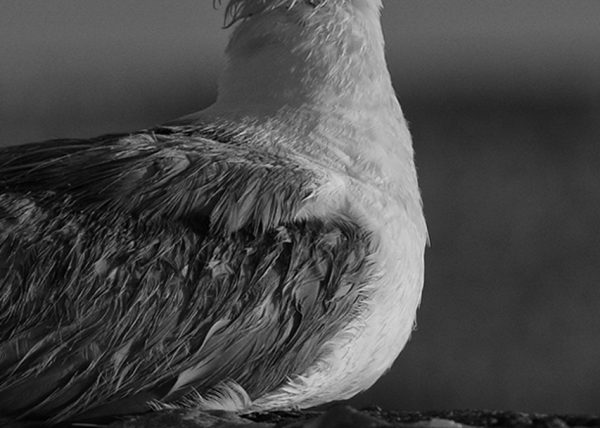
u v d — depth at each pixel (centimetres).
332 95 1344
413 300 1324
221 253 1176
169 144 1256
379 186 1309
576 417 1059
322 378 1217
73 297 1135
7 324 1125
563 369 3300
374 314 1242
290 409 1230
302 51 1362
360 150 1319
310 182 1233
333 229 1231
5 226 1158
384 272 1252
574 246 5078
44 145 1265
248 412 1202
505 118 11850
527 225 5638
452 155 8619
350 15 1384
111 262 1152
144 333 1146
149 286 1152
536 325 3738
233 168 1224
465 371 3247
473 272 4541
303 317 1193
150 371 1148
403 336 1316
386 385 3136
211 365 1167
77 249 1150
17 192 1191
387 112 1373
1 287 1131
